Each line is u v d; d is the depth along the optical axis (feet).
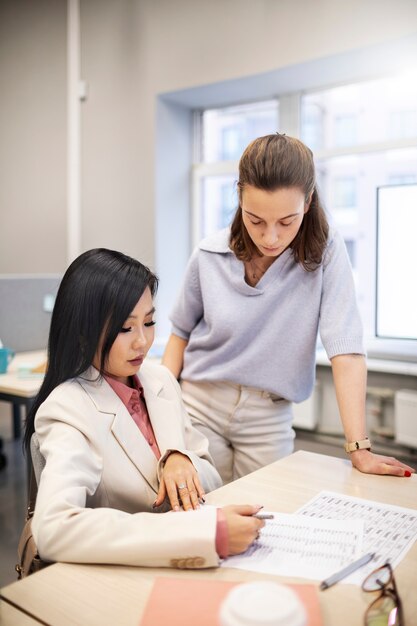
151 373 4.04
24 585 2.34
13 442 10.91
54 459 2.88
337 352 3.95
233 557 2.56
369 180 8.91
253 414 4.51
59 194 11.21
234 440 4.68
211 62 8.91
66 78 10.83
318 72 8.41
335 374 3.98
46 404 3.21
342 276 4.08
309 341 4.27
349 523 2.91
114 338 3.20
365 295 9.07
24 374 7.13
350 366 3.94
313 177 3.67
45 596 2.26
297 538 2.74
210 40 8.89
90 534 2.50
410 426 7.52
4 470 9.46
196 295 4.75
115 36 10.03
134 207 10.05
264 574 2.42
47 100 11.20
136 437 3.38
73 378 3.32
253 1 8.40
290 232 3.68
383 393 7.91
